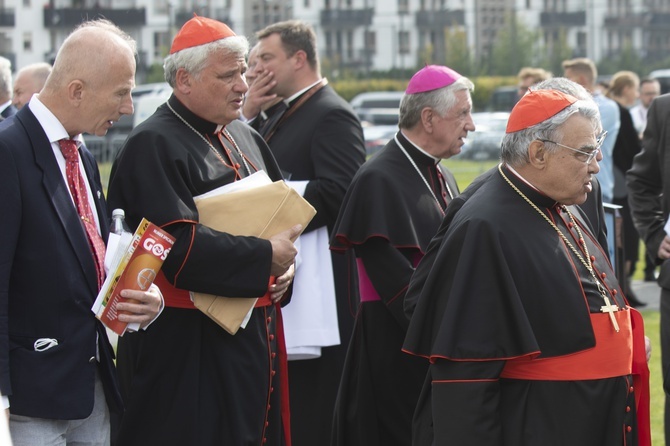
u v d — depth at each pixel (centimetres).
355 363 962
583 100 669
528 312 648
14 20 8906
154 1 8300
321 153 1051
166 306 789
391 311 909
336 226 955
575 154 654
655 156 1049
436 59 10800
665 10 11788
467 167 4372
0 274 657
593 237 716
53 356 679
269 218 790
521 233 658
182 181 775
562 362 649
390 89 9025
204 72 793
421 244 917
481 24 10969
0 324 653
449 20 10862
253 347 807
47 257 678
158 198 763
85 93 693
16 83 1516
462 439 636
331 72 9644
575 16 11475
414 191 929
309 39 1088
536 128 658
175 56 802
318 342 1027
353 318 1095
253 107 1091
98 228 734
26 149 680
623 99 2191
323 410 1077
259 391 806
